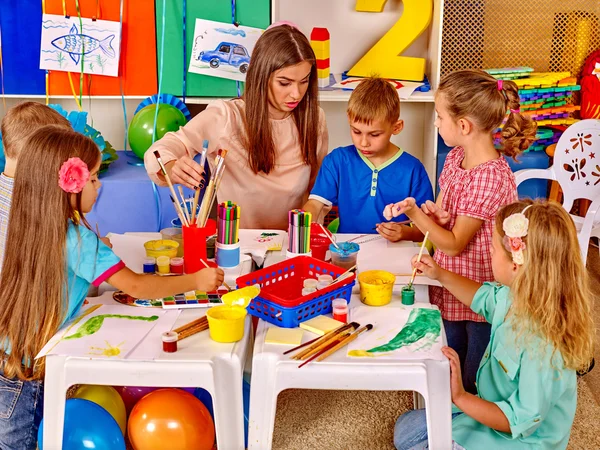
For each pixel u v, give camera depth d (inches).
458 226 70.8
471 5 120.9
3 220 65.2
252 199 88.5
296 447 71.3
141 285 59.6
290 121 87.0
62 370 53.6
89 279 59.1
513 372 56.3
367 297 61.2
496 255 58.6
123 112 124.0
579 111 124.2
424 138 128.6
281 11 124.0
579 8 121.8
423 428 65.6
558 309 53.7
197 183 68.8
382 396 81.3
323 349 53.3
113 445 57.7
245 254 72.2
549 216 54.1
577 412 78.8
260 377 53.9
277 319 57.8
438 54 113.0
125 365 52.8
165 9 107.3
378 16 123.8
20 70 109.0
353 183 85.1
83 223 61.7
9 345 59.9
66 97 114.4
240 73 109.5
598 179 110.0
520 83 116.4
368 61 121.6
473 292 63.8
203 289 60.4
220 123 84.9
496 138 116.5
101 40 107.6
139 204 103.5
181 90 111.3
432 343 54.9
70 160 56.2
